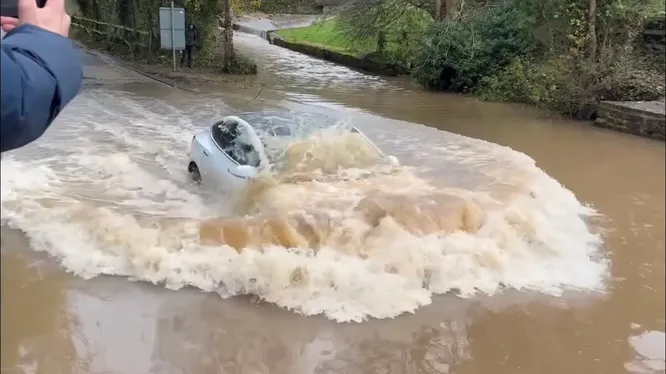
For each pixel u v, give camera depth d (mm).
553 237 8039
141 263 6820
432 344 5660
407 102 19344
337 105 18219
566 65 17250
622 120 15047
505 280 6965
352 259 6953
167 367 5062
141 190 9312
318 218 7293
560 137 14445
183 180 9820
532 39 20328
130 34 27375
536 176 10125
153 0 24703
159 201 8812
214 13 24953
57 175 9898
